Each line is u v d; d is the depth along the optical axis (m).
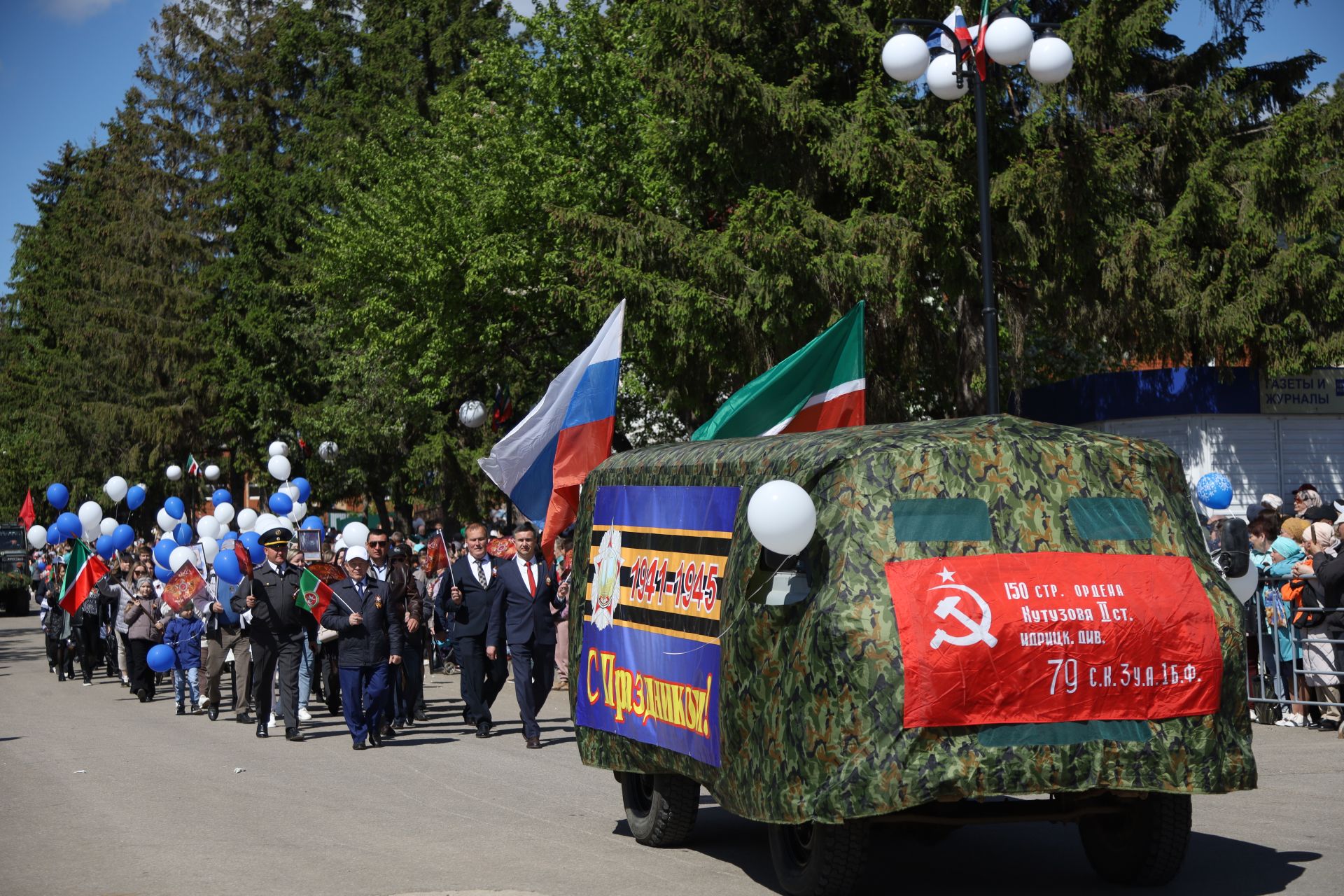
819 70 20.20
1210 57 24.42
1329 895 6.51
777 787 6.35
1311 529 12.59
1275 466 19.80
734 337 19.58
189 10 48.25
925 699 5.98
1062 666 6.14
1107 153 18.70
